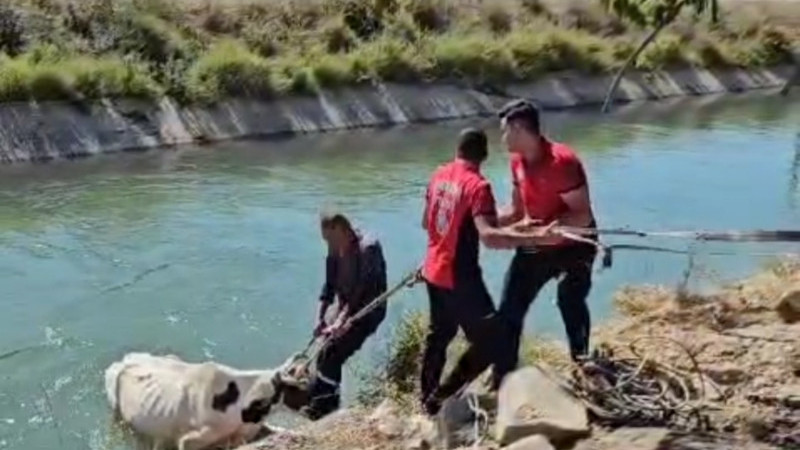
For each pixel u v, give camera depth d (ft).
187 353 33.68
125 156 68.28
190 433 26.07
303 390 26.61
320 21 89.71
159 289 40.40
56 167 64.49
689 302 32.60
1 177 61.46
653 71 99.50
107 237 48.24
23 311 37.76
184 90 75.31
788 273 36.76
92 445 27.22
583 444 21.20
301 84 80.38
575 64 95.71
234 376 26.23
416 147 73.15
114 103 72.08
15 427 28.27
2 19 76.64
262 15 88.22
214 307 38.19
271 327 36.11
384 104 82.99
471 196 23.11
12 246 46.70
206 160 67.10
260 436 26.32
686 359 25.58
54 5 79.66
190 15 85.66
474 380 25.17
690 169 65.21
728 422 22.07
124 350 33.91
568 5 104.68
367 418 24.97
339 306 27.14
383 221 51.06
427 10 96.68
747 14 112.78
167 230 49.44
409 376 28.66
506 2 102.32
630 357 25.76
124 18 79.61
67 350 33.88
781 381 24.23
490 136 77.66
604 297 36.76
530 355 27.35
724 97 99.55
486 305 24.03
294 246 46.55
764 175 63.72
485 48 91.25
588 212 22.89
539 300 36.01
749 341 26.81
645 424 21.98
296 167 65.36
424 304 36.73
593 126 82.07
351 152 70.79
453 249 23.67
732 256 43.52
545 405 22.04
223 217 52.06
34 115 68.49
